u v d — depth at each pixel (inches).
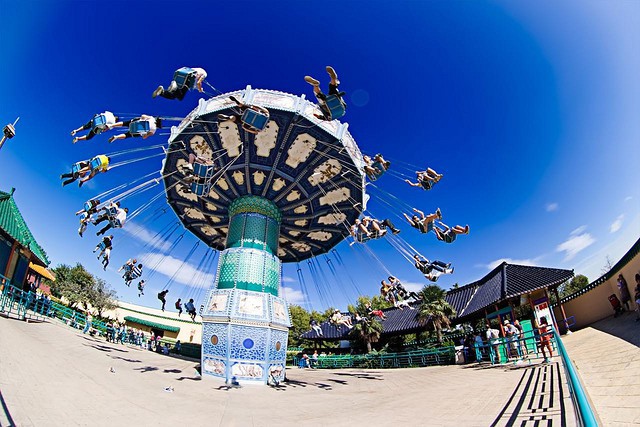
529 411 222.8
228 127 610.5
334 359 1083.3
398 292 631.8
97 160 416.8
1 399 196.1
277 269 698.8
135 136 404.8
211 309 602.9
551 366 422.0
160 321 1894.7
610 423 186.2
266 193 736.3
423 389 415.8
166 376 472.7
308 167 689.0
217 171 679.7
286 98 606.5
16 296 710.5
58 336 601.9
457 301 1184.2
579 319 916.6
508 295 808.3
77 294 1569.9
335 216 815.1
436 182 534.3
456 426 211.8
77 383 295.7
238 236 694.5
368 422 253.4
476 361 733.3
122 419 218.2
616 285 775.7
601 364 354.6
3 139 269.6
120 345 828.6
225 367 544.7
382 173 582.9
